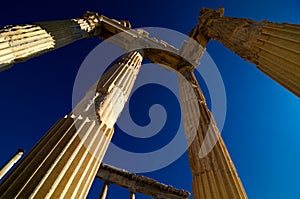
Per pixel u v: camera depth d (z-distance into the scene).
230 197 5.71
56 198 4.59
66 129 6.29
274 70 7.37
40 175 4.69
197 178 7.08
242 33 9.57
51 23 10.61
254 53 8.60
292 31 6.66
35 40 8.64
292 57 6.31
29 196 4.16
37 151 5.52
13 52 7.27
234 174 6.55
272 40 7.46
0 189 4.30
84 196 5.54
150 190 14.96
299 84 6.12
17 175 4.68
